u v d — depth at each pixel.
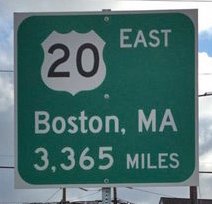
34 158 5.95
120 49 6.01
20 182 5.92
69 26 6.04
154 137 5.93
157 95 5.96
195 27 5.98
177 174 5.88
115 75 5.99
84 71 6.00
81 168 5.92
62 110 5.98
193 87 5.96
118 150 5.92
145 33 6.01
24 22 6.05
